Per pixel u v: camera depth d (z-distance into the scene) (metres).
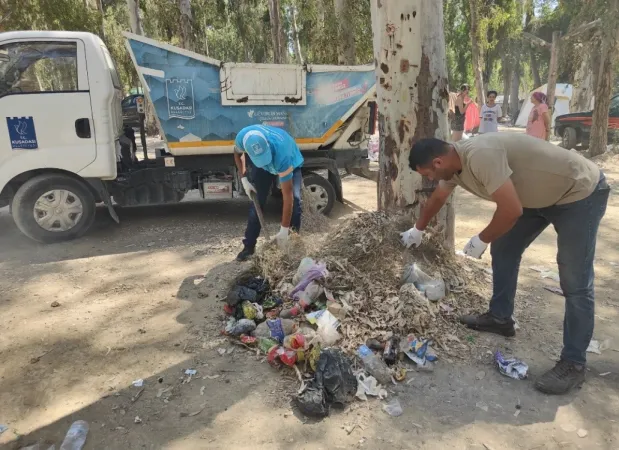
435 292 3.66
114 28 21.05
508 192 2.58
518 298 4.09
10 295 4.27
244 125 6.04
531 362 3.15
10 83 5.16
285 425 2.59
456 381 2.96
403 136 4.03
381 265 3.79
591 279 2.82
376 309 3.48
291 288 3.84
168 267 4.91
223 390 2.89
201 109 5.85
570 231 2.77
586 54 17.05
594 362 3.18
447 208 4.20
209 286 4.38
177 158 6.08
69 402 2.82
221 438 2.51
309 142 6.35
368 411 2.70
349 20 12.38
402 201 4.16
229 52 33.06
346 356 3.06
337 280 3.69
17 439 2.54
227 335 3.49
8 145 5.21
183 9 15.98
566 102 24.41
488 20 20.52
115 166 5.60
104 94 5.36
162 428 2.59
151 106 5.75
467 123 14.88
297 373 2.99
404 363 3.13
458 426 2.58
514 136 2.74
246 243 4.86
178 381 2.99
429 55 3.86
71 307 4.04
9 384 3.00
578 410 2.71
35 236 5.54
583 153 13.53
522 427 2.57
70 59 5.27
